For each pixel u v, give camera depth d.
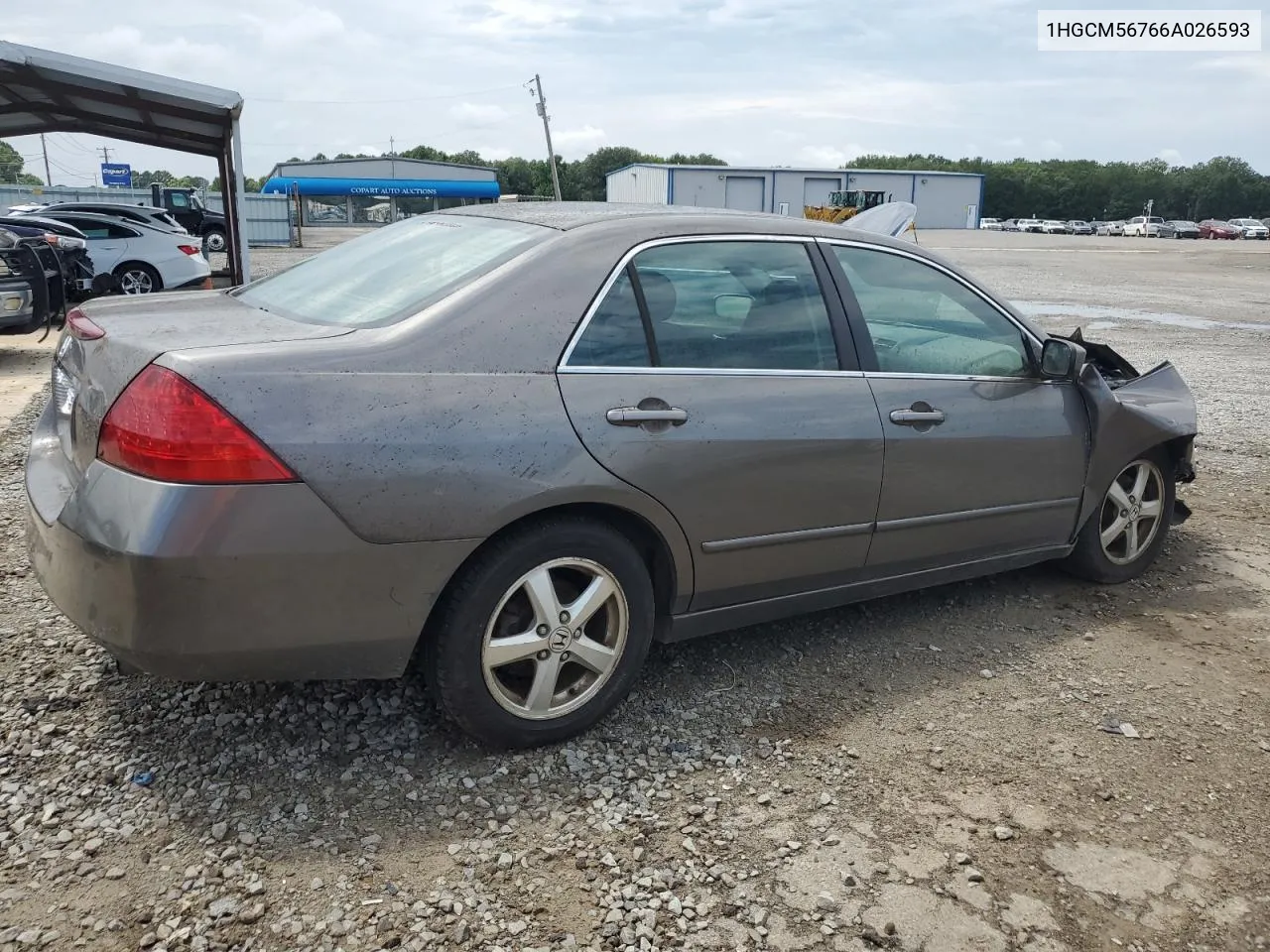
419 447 2.62
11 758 2.87
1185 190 116.75
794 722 3.33
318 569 2.54
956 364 3.85
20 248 9.70
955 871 2.62
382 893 2.42
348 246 3.79
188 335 2.73
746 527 3.26
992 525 3.97
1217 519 5.76
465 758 3.00
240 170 13.39
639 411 2.96
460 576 2.79
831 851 2.67
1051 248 45.06
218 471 2.44
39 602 3.95
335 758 2.96
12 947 2.18
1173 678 3.75
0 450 6.36
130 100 12.80
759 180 68.69
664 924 2.38
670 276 3.18
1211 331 15.06
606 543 2.99
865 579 3.71
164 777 2.82
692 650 3.83
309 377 2.55
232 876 2.44
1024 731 3.33
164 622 2.46
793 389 3.32
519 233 3.20
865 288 3.65
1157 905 2.53
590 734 3.18
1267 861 2.71
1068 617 4.29
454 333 2.77
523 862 2.56
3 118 14.57
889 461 3.54
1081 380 4.22
